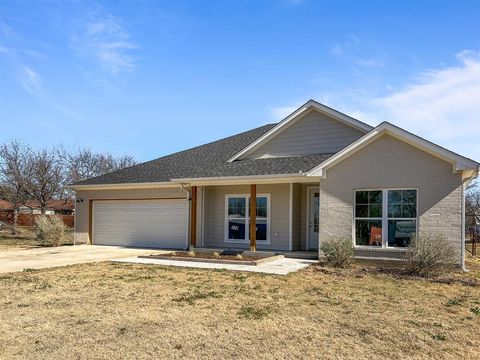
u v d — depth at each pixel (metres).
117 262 14.16
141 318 7.14
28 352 5.57
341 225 13.90
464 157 12.02
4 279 10.86
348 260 13.04
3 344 5.86
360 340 6.10
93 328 6.58
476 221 30.41
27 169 32.22
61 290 9.46
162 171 20.58
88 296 8.83
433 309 7.93
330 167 14.15
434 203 12.64
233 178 16.20
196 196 18.19
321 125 17.34
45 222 21.75
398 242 13.14
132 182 19.84
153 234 19.94
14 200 31.56
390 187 13.26
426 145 12.56
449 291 9.70
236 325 6.76
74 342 5.95
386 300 8.63
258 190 17.50
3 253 17.42
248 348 5.74
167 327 6.65
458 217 12.34
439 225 12.55
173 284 10.19
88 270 12.38
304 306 8.03
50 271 12.20
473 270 12.78
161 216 19.78
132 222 20.55
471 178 13.70
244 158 18.95
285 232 16.84
